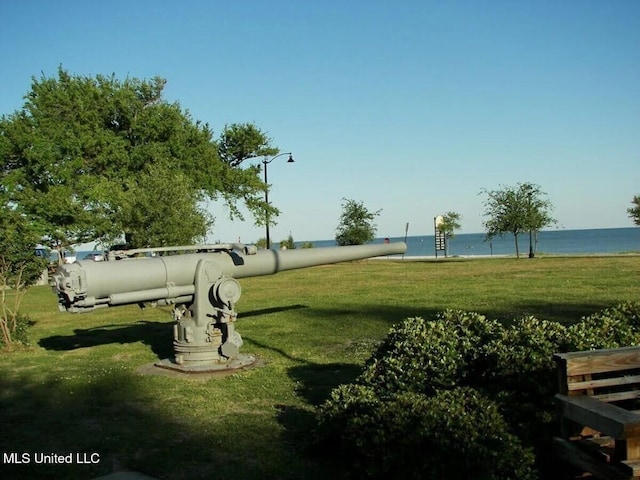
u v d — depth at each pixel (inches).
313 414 240.2
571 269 882.8
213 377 311.0
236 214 1159.0
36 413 260.7
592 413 148.6
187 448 208.8
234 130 1218.6
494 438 158.1
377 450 165.5
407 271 1014.4
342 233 1515.7
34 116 1053.8
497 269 958.4
